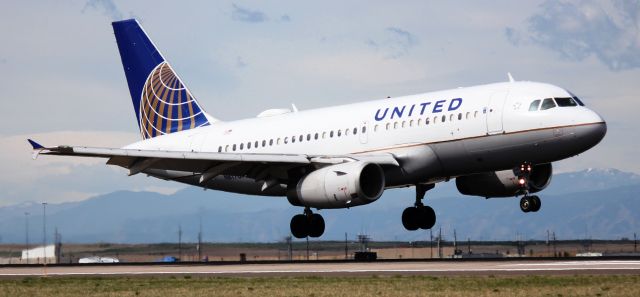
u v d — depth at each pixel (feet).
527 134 359.66
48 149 367.25
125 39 493.36
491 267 300.20
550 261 330.34
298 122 427.33
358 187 358.43
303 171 392.06
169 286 270.26
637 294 225.56
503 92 369.71
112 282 286.46
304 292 246.68
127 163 399.44
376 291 244.22
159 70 485.56
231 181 446.19
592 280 251.60
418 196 419.95
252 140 440.86
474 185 407.85
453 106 376.27
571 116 353.92
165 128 483.51
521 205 374.02
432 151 379.14
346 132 404.57
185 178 461.78
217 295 245.04
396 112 391.45
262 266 345.31
